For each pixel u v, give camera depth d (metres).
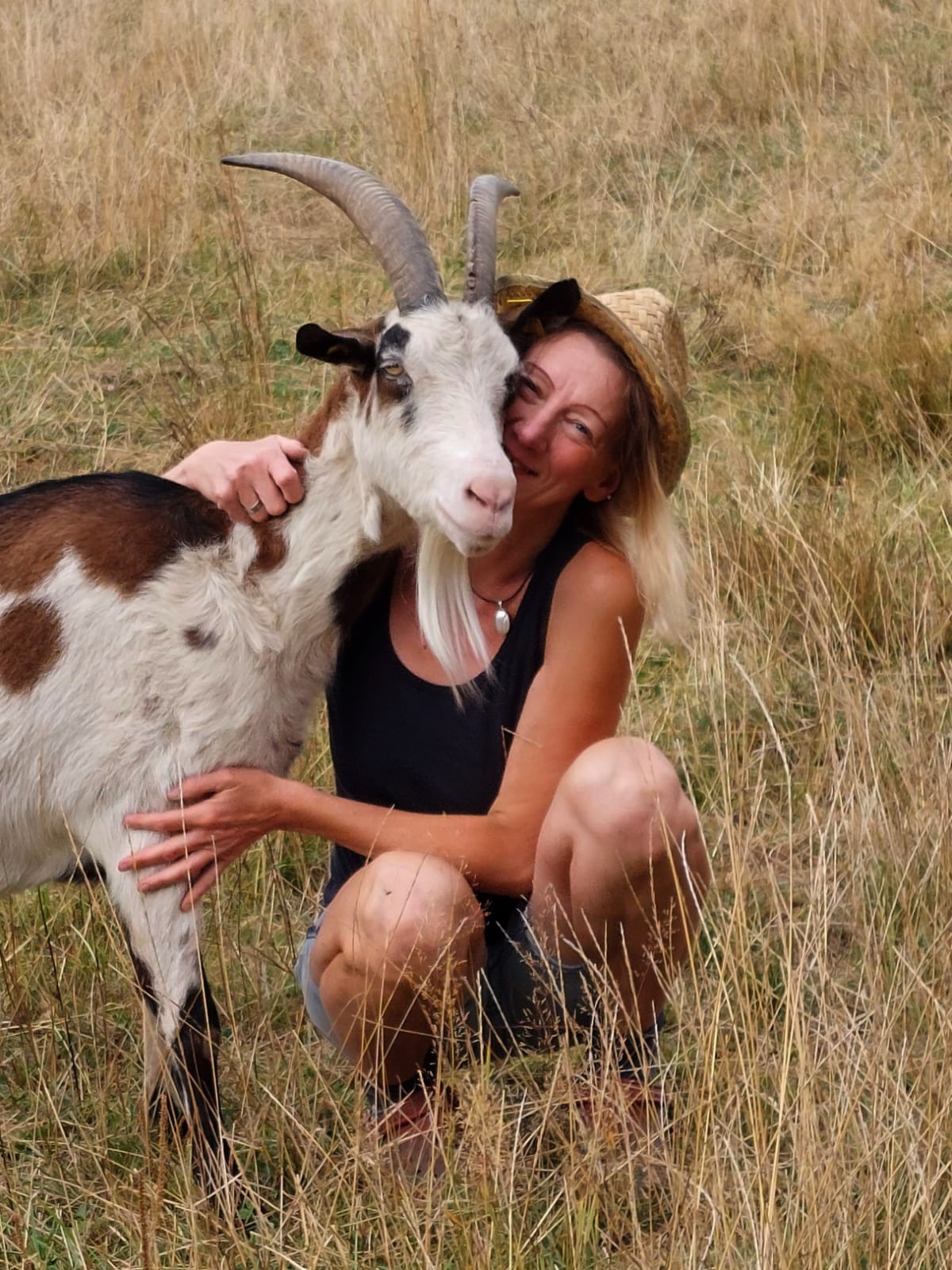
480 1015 2.97
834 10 7.46
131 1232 2.90
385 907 2.93
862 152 6.44
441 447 2.95
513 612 3.05
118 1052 3.23
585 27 7.92
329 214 6.29
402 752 3.08
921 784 3.39
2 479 4.45
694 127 6.88
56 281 5.47
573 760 3.01
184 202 5.98
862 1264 2.81
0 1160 3.01
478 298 3.07
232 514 3.11
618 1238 2.85
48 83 7.05
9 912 3.41
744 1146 2.87
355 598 3.12
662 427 3.00
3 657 3.08
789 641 3.99
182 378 4.93
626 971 3.03
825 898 3.04
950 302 5.22
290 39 8.02
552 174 6.41
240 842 3.09
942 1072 2.94
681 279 5.58
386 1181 2.91
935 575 4.03
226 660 3.09
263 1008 3.27
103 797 3.10
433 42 7.37
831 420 4.59
